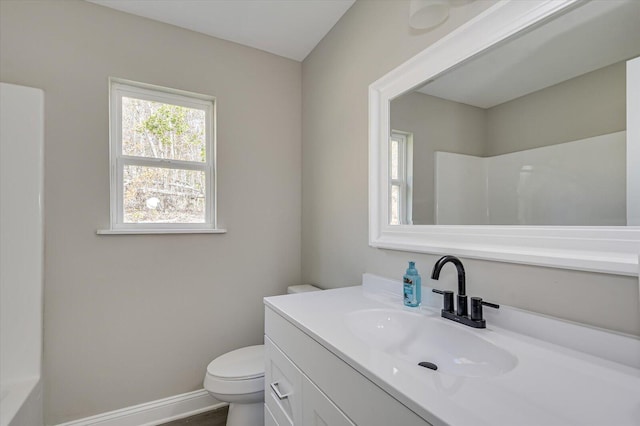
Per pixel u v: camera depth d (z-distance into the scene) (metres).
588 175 0.79
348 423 0.76
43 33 1.57
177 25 1.89
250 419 1.51
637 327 0.70
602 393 0.59
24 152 1.51
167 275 1.84
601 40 0.77
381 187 1.47
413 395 0.58
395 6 1.39
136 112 1.85
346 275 1.75
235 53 2.07
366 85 1.58
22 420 1.29
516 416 0.51
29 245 1.50
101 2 1.68
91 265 1.65
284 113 2.25
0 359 1.43
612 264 0.72
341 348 0.80
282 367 1.14
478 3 1.03
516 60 0.95
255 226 2.12
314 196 2.11
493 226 1.00
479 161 1.06
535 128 0.90
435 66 1.18
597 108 0.78
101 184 1.68
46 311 1.55
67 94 1.61
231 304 2.03
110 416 1.67
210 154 2.05
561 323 0.80
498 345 0.82
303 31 1.95
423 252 1.24
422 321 1.05
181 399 1.85
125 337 1.72
